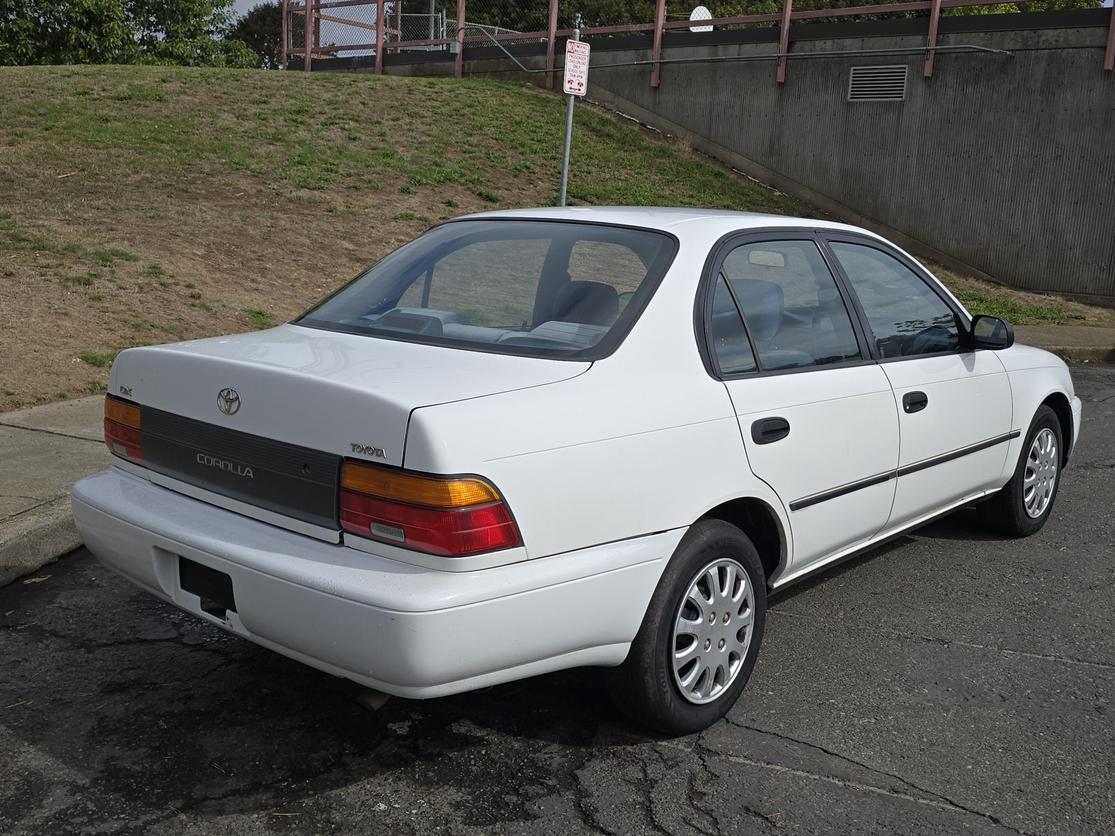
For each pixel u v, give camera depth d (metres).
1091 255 15.33
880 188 17.16
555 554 2.76
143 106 17.12
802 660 3.79
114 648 3.74
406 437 2.57
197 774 2.93
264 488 2.87
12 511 4.58
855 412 3.75
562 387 2.88
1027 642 4.00
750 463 3.29
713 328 3.36
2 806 2.75
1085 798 2.93
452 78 22.08
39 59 30.77
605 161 17.91
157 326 8.28
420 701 3.39
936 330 4.45
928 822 2.79
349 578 2.60
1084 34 14.88
